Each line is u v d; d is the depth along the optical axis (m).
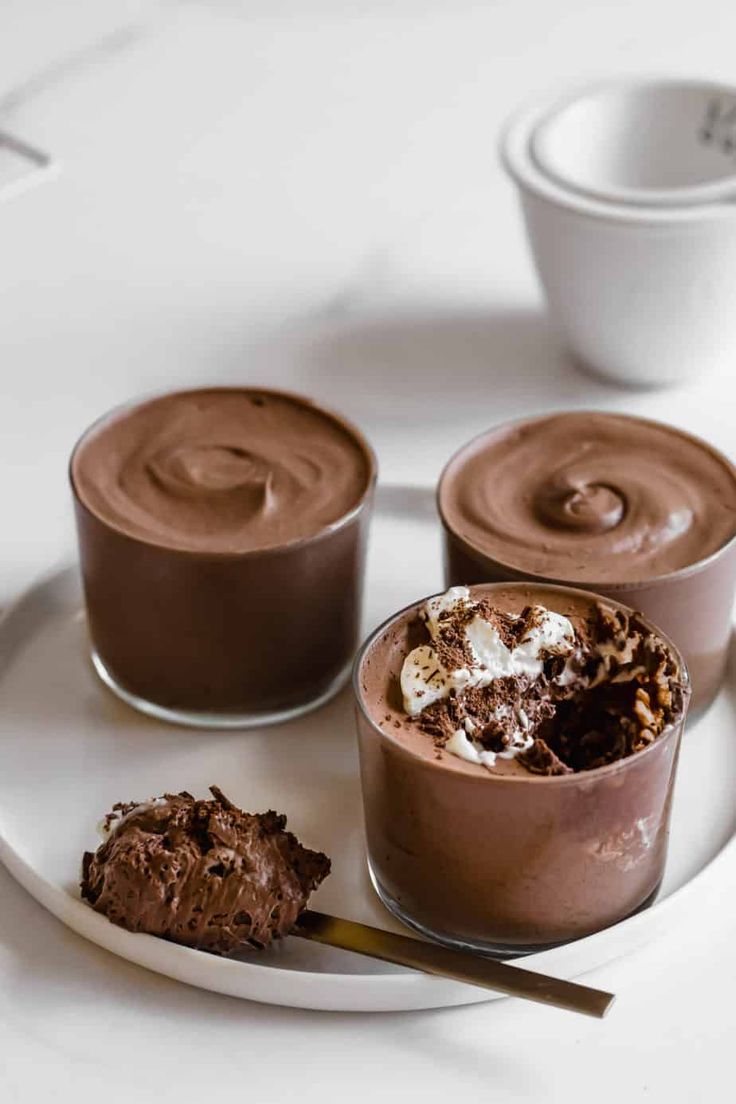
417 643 0.63
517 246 0.95
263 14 1.16
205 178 1.00
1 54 1.10
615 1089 0.60
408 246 0.95
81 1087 0.60
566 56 1.10
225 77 1.08
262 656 0.68
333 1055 0.60
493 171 1.00
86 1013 0.61
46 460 0.81
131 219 0.96
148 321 0.90
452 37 1.13
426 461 0.81
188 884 0.61
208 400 0.72
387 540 0.77
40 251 0.94
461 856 0.60
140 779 0.68
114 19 1.15
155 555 0.66
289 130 1.03
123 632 0.69
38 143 1.02
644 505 0.68
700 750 0.68
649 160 0.88
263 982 0.61
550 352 0.88
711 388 0.86
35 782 0.67
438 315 0.91
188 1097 0.59
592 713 0.63
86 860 0.63
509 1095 0.59
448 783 0.59
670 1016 0.61
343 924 0.62
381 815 0.62
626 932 0.61
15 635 0.72
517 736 0.61
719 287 0.81
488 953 0.62
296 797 0.67
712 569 0.66
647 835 0.61
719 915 0.64
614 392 0.86
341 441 0.71
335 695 0.71
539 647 0.63
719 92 0.86
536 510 0.69
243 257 0.94
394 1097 0.59
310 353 0.88
